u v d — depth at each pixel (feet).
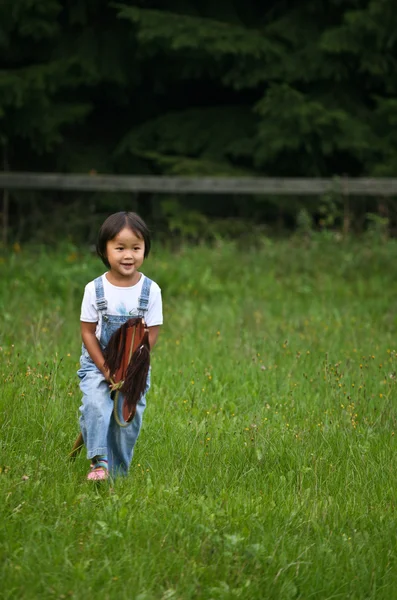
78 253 87.20
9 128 106.42
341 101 108.88
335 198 97.45
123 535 27.99
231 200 111.34
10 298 68.85
